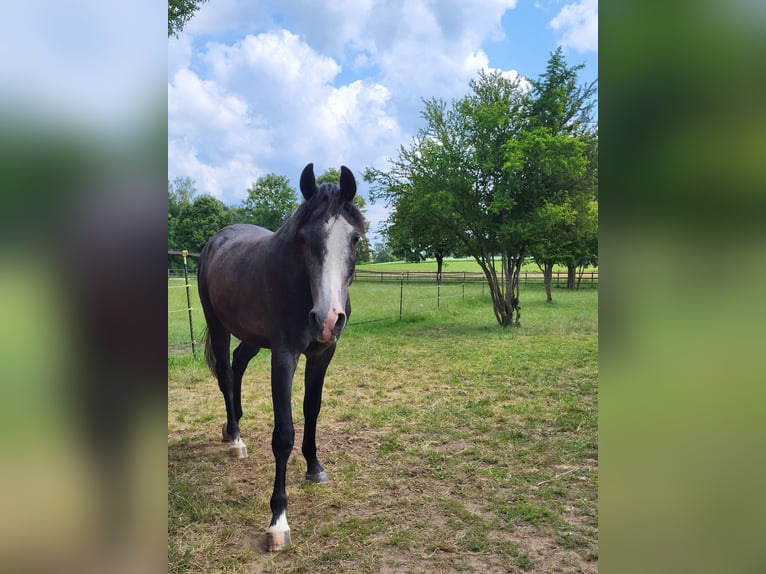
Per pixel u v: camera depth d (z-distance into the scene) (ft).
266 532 8.34
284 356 9.03
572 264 55.06
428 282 88.58
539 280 104.01
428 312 45.44
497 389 18.48
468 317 43.37
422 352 25.99
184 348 24.72
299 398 17.44
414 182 37.50
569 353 25.53
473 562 7.90
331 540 8.50
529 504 9.71
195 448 12.60
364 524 8.95
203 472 11.15
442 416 15.24
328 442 13.09
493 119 34.30
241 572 7.59
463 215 36.37
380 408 16.08
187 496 9.93
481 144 35.58
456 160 35.45
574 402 16.66
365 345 28.25
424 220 37.99
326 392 18.19
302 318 9.02
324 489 10.34
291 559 7.98
